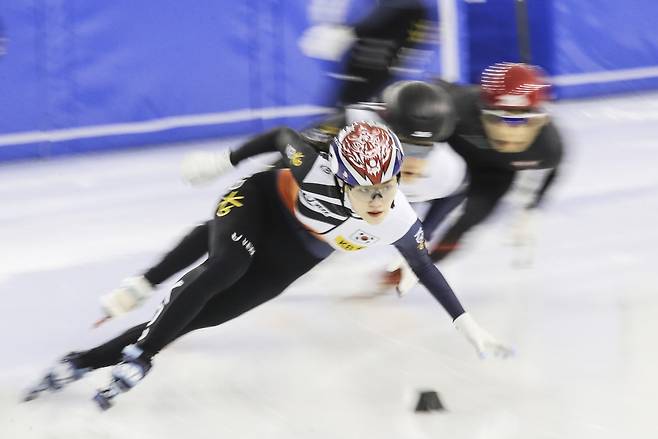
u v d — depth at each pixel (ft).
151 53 79.56
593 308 39.47
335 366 34.30
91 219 58.44
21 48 75.61
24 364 35.14
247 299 31.99
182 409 30.81
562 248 48.47
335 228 29.86
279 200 31.73
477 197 40.40
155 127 80.69
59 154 78.28
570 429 28.55
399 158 26.84
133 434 29.07
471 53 86.84
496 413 29.96
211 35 81.00
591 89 94.07
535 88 36.09
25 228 56.70
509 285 42.78
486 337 29.14
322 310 40.19
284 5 82.43
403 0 42.55
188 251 32.48
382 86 43.11
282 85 83.41
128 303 31.89
